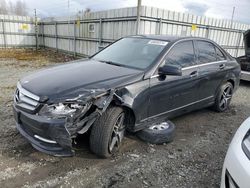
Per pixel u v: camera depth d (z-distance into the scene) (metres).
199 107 4.51
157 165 3.02
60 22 15.72
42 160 2.97
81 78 3.00
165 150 3.41
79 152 3.17
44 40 18.55
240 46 14.39
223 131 4.21
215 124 4.50
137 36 4.44
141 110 3.23
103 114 2.90
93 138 2.92
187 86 3.93
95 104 2.70
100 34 11.88
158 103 3.50
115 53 4.05
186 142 3.70
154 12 9.64
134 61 3.64
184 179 2.77
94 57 4.23
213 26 12.23
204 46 4.49
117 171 2.84
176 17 10.40
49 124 2.54
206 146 3.61
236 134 2.29
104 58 4.02
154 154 3.28
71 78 3.00
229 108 5.51
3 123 3.94
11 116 4.26
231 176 1.93
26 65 11.18
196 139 3.83
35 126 2.63
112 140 3.06
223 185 2.10
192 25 11.16
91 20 12.47
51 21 16.86
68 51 15.42
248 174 1.77
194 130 4.18
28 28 18.27
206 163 3.14
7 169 2.76
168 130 3.57
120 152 3.26
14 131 3.66
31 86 2.87
